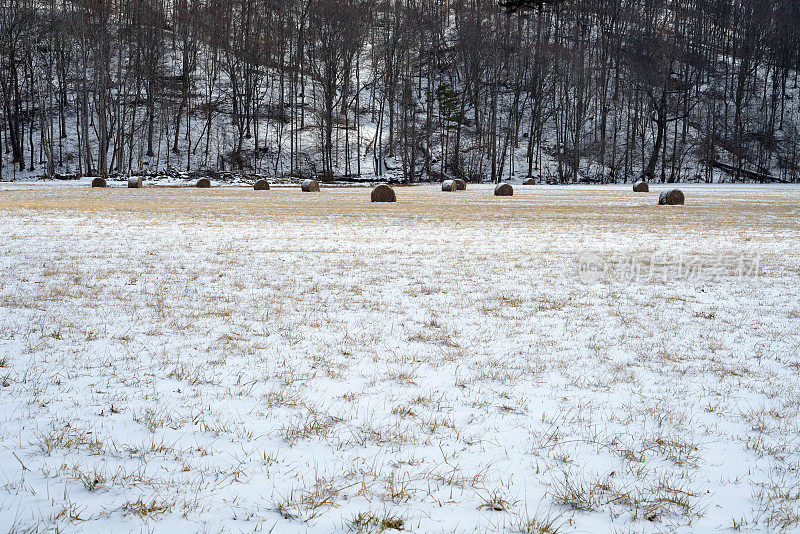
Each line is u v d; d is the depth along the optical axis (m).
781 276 14.93
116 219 24.89
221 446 4.85
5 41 68.75
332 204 35.19
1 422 5.16
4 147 68.31
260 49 84.00
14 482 4.11
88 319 9.05
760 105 87.81
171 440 4.92
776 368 7.64
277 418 5.50
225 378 6.58
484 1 100.75
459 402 6.11
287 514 3.83
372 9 91.88
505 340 8.66
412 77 89.06
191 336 8.32
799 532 3.86
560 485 4.41
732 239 21.58
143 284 12.11
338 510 3.92
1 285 11.43
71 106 74.69
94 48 65.50
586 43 95.12
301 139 75.62
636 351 8.30
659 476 4.62
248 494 4.09
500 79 87.94
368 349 7.93
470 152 78.19
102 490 4.05
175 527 3.63
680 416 5.89
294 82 81.12
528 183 61.38
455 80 90.00
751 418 5.90
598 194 47.72
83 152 68.75
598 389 6.68
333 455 4.77
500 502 4.10
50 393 5.93
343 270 14.41
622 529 3.83
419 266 15.23
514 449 5.03
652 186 61.19
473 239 20.73
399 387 6.51
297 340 8.25
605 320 10.16
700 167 77.75
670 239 21.39
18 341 7.75
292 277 13.35
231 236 20.42
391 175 71.62
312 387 6.39
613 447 5.12
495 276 14.10
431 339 8.53
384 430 5.29
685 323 10.05
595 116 82.19
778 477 4.67
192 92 78.12
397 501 4.06
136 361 7.07
